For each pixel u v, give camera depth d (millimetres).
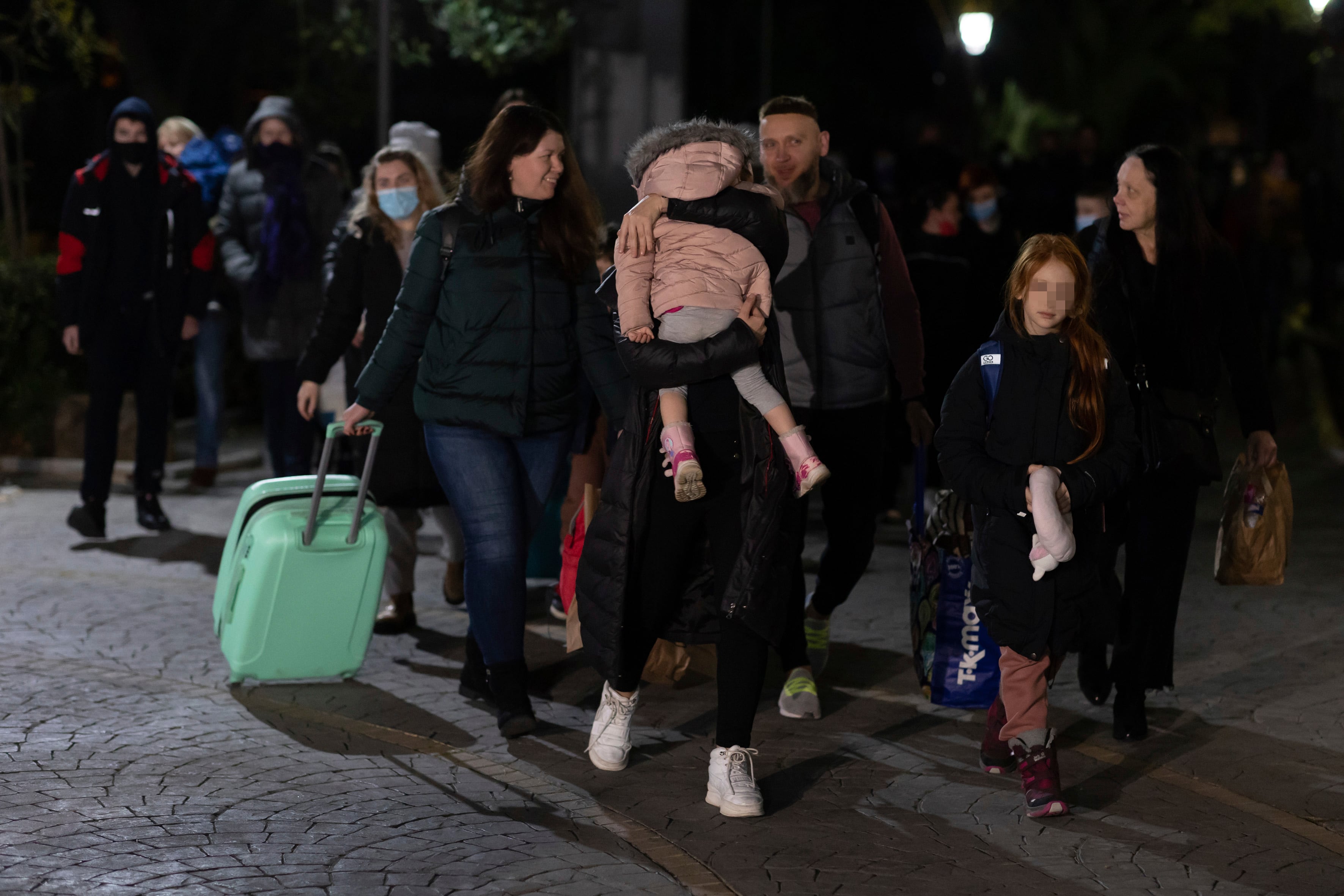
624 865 9531
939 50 69500
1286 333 42625
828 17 66000
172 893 8945
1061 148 35812
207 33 36031
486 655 12039
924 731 12328
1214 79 72188
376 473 14320
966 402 10391
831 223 12914
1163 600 11938
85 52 29359
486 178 11688
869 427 13125
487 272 11719
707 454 10344
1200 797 10867
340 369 17000
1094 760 11633
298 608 12859
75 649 14172
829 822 10297
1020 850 9836
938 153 26250
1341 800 10820
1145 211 11445
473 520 11906
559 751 11719
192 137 23594
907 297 13250
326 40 33969
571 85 34250
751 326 10109
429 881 9211
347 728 12203
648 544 10594
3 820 9992
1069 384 10234
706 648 13289
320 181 21453
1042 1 70438
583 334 11984
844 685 13633
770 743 11984
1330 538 20656
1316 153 50094
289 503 12984
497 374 11766
